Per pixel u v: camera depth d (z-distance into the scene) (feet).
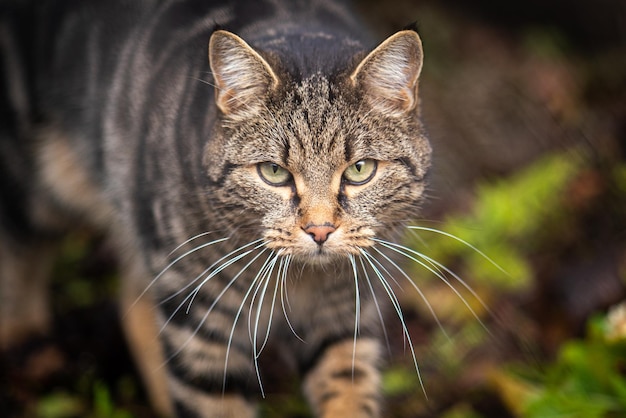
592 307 18.17
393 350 17.79
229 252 13.23
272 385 17.34
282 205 12.53
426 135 13.28
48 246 18.20
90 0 16.16
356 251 12.64
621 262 18.80
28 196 17.29
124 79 15.01
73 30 16.11
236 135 12.49
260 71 12.28
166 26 14.94
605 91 23.31
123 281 17.26
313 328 14.49
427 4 25.16
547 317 18.43
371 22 23.52
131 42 15.31
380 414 14.64
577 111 22.61
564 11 25.29
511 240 19.66
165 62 14.42
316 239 12.39
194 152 12.98
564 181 20.54
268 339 16.11
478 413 16.63
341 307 14.16
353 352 14.17
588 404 14.69
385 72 12.44
